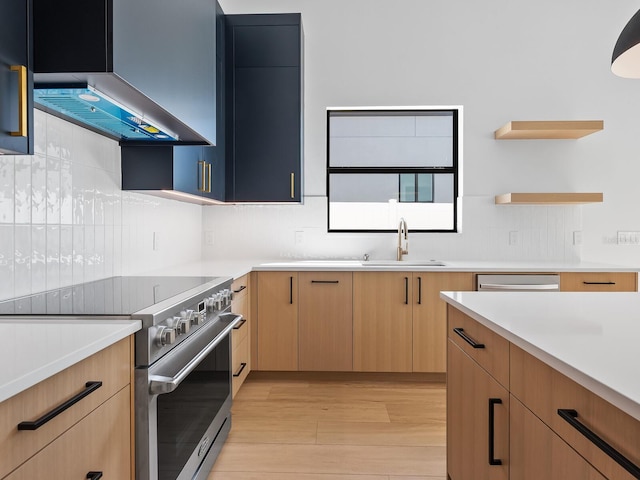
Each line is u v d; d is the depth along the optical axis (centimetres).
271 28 360
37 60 138
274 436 256
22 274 184
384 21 395
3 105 123
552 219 394
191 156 284
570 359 95
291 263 363
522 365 121
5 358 98
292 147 361
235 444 246
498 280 336
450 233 397
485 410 149
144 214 294
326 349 345
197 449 191
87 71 138
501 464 136
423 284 341
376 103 396
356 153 411
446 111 409
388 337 343
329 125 411
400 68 395
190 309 180
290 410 293
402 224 385
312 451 239
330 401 309
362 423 274
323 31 396
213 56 259
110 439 126
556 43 393
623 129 394
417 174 411
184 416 175
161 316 149
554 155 394
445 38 394
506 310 153
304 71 396
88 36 138
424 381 350
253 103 362
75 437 108
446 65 394
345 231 402
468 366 167
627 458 77
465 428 171
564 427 99
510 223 396
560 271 334
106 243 249
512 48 394
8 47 125
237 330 298
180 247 356
